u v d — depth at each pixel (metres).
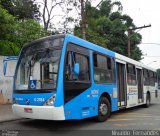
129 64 14.78
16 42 18.31
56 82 8.71
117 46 37.53
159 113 14.43
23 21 19.36
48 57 9.27
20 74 9.89
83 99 9.72
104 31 37.44
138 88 16.23
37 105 8.91
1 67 16.58
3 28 16.53
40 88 9.00
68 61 9.19
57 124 10.49
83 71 9.95
